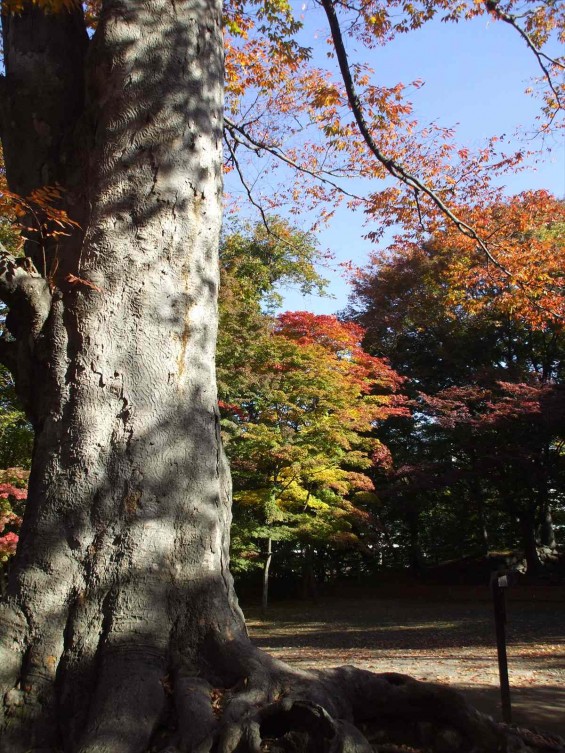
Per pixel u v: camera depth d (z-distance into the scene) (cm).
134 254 497
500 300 1255
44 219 536
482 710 604
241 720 375
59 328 490
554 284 1233
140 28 535
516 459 2291
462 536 2855
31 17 571
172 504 457
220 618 441
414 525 2841
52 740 401
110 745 369
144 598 431
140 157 514
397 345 2864
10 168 566
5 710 405
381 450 2164
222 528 486
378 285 2847
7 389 1323
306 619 1894
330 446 1925
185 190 518
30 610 429
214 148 547
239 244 2356
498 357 2692
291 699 387
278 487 1917
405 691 434
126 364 477
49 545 443
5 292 487
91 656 418
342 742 355
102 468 457
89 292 492
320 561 2683
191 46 545
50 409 477
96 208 511
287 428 1827
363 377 2133
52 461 464
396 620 1808
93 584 434
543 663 967
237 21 1054
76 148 545
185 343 495
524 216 1514
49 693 411
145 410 470
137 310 488
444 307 2392
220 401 1761
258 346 1814
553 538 2667
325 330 2031
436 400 2323
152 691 401
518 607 2019
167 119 522
